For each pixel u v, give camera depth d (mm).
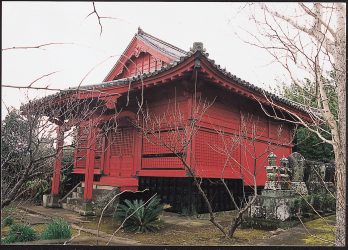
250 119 12281
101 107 9773
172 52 13406
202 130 10086
